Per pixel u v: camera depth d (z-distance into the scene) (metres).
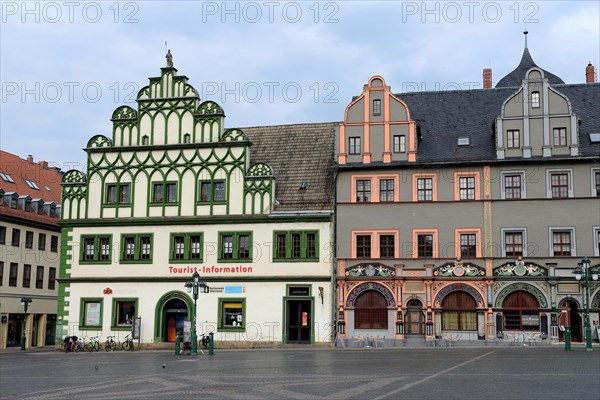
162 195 52.53
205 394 19.84
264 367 29.50
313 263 49.34
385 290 48.59
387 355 36.81
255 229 50.56
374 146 50.41
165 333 51.53
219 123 52.28
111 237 52.81
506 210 48.06
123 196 53.28
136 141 53.66
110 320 51.91
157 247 52.00
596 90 52.66
